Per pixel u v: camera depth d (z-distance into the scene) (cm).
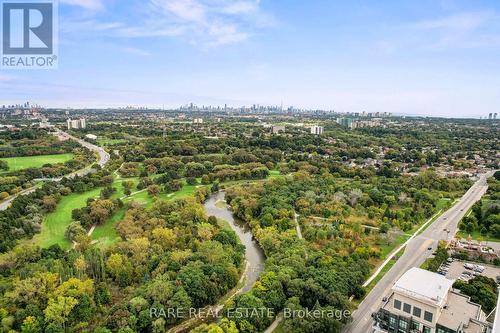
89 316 13038
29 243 18962
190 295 14000
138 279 15388
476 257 18338
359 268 16100
